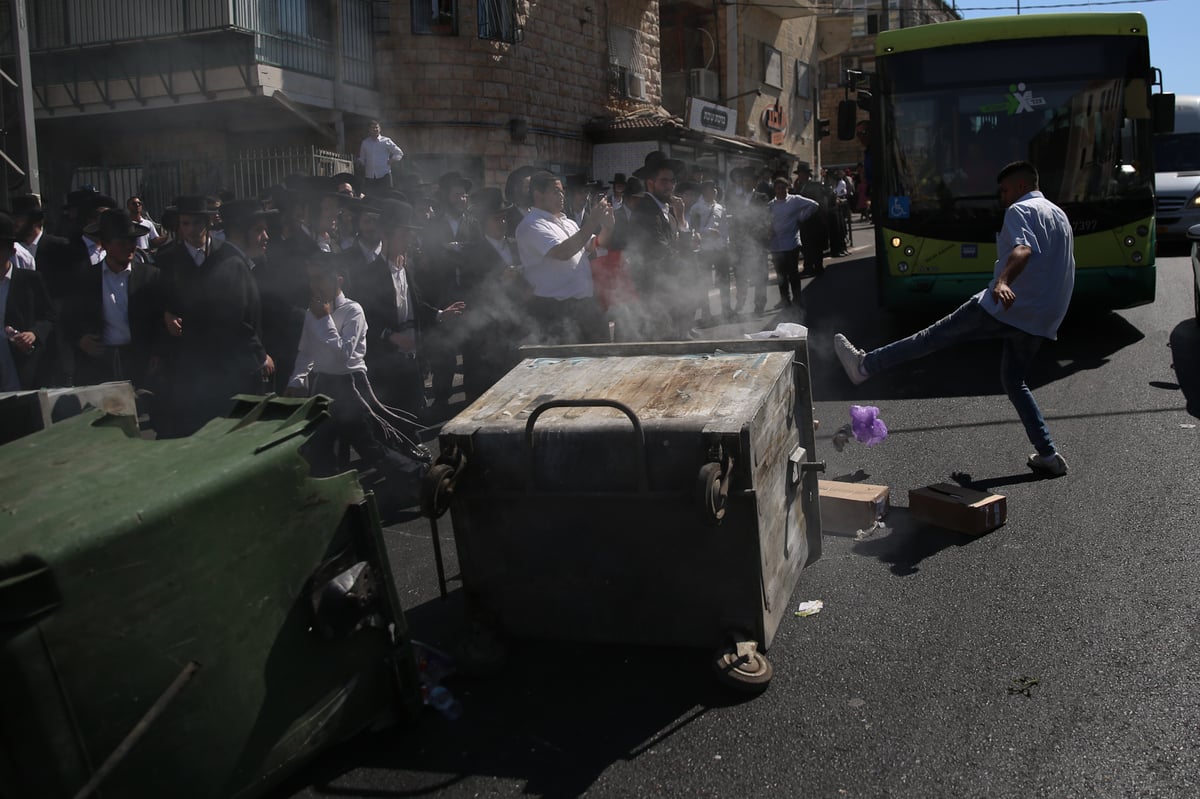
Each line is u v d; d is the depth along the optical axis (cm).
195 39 1420
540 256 658
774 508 382
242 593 277
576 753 328
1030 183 577
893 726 331
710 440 335
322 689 307
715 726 338
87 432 321
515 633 388
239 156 1533
